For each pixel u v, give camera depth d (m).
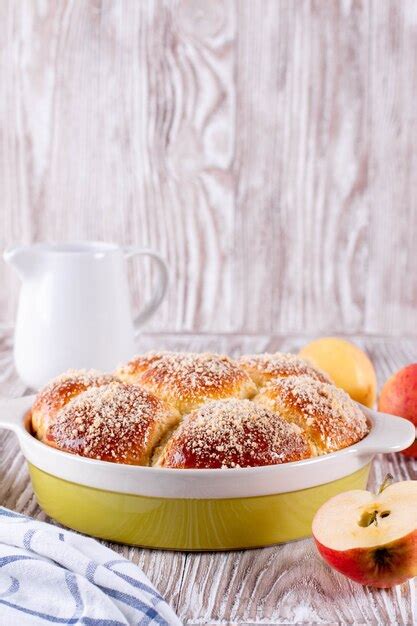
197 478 0.85
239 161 1.79
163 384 0.95
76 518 0.89
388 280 1.84
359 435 0.93
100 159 1.80
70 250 1.26
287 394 0.93
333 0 1.72
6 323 1.88
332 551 0.83
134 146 1.79
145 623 0.79
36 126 1.79
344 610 0.82
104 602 0.79
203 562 0.87
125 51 1.75
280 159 1.79
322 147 1.78
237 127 1.77
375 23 1.73
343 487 0.90
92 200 1.82
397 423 0.95
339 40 1.74
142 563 0.87
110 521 0.88
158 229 1.83
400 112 1.77
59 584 0.81
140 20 1.73
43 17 1.74
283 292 1.85
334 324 1.87
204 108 1.77
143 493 0.86
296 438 0.89
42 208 1.83
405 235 1.82
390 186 1.80
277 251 1.83
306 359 1.05
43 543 0.83
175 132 1.78
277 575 0.86
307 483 0.88
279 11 1.73
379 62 1.75
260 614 0.81
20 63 1.77
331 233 1.82
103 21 1.74
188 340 1.51
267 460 0.87
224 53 1.74
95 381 0.96
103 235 1.84
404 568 0.82
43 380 1.19
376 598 0.83
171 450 0.87
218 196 1.81
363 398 1.12
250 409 0.90
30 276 1.19
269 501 0.87
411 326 1.86
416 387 1.05
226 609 0.82
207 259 1.84
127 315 1.22
